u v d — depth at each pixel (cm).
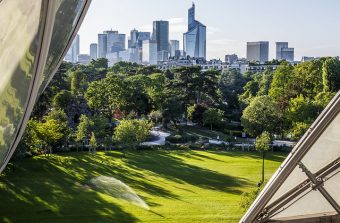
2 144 397
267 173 4003
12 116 384
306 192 552
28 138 4062
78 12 383
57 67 404
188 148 5106
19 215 2784
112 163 4291
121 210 2925
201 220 2755
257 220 575
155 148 5028
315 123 514
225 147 5109
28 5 342
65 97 6191
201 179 3797
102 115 5991
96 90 6350
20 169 3769
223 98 8094
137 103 6425
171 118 6353
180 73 7269
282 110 5631
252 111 5062
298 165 534
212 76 7362
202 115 6488
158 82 7662
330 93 5516
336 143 520
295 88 7212
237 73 10150
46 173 3725
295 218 575
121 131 4831
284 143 5116
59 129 4509
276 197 566
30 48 354
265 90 8138
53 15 345
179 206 3030
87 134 5050
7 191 3191
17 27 350
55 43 383
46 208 2908
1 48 355
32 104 386
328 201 551
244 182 3719
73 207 2953
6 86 369
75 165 4094
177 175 3922
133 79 7406
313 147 522
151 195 3284
